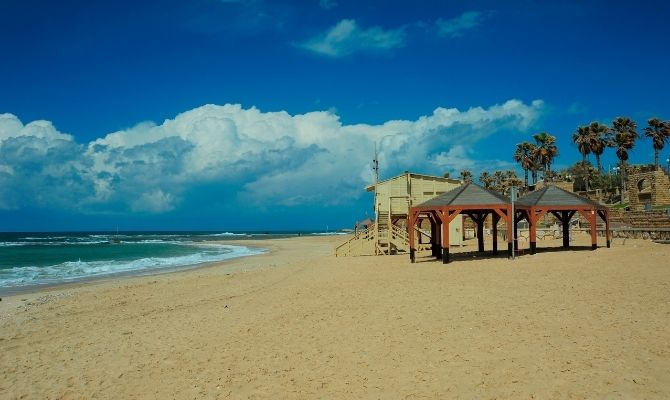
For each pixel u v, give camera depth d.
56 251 56.03
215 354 9.07
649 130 60.97
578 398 5.89
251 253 50.03
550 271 16.52
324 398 6.59
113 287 22.00
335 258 31.22
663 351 7.28
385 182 35.38
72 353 9.99
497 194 23.44
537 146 70.62
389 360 7.85
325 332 9.92
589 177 75.12
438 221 26.06
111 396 7.36
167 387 7.54
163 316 13.52
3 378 8.53
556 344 7.96
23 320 14.38
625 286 12.77
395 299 12.83
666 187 44.84
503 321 9.68
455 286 14.41
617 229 32.31
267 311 12.77
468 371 7.07
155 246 69.38
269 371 7.86
